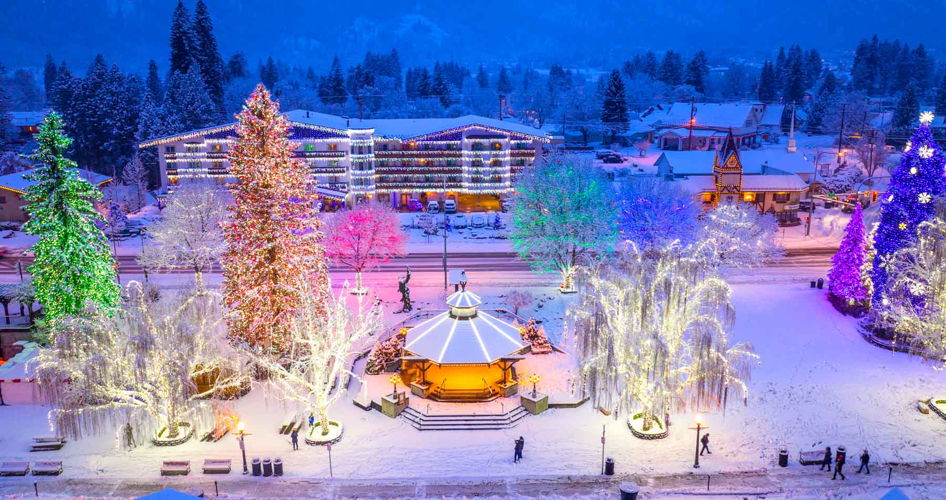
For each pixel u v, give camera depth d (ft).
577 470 121.39
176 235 207.21
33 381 142.92
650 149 487.20
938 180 163.63
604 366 127.75
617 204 222.48
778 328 182.09
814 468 121.60
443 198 340.18
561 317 191.31
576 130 548.72
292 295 150.71
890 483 116.47
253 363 143.64
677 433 133.59
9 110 451.53
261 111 143.84
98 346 125.29
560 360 165.37
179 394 126.82
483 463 124.06
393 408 140.15
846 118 470.80
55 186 153.99
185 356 127.95
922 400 144.05
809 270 231.50
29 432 133.90
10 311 190.70
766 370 159.12
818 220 297.53
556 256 211.20
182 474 119.85
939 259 148.77
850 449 127.24
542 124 582.76
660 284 131.64
